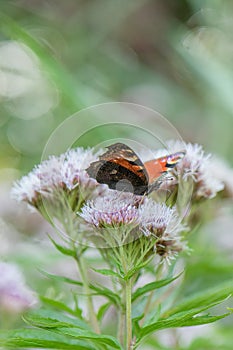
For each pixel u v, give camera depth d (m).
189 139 1.52
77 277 0.86
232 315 0.96
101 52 1.68
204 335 0.78
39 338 0.60
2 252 0.94
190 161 0.64
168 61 1.86
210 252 0.83
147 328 0.59
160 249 0.61
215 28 1.47
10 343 0.60
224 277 0.81
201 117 1.55
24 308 0.75
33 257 0.88
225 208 0.84
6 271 0.77
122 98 1.58
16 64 1.60
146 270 0.65
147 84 1.63
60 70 1.05
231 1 1.43
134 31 1.95
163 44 1.87
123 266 0.60
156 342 0.76
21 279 0.77
